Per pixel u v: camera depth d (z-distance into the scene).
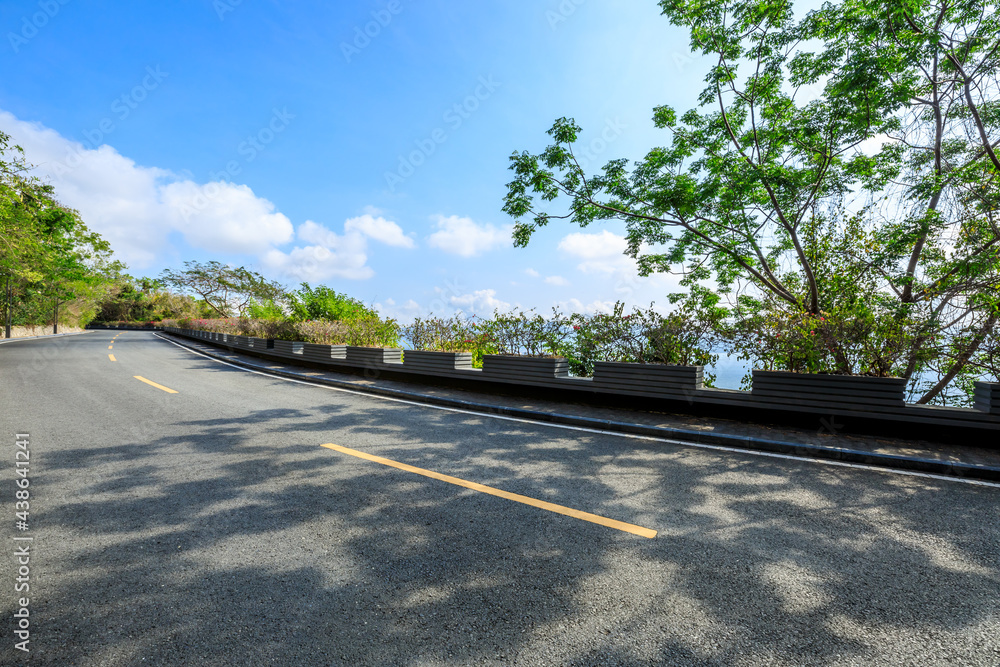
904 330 6.24
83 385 9.55
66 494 3.78
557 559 2.86
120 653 1.98
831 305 8.22
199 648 2.02
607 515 3.54
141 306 71.31
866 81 7.64
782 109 9.20
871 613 2.34
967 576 2.71
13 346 22.05
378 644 2.07
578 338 8.85
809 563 2.84
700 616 2.29
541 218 10.39
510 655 2.00
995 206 6.71
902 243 7.46
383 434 6.00
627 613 2.31
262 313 27.09
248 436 5.73
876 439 5.53
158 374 11.69
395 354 11.00
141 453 4.94
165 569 2.66
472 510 3.60
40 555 2.79
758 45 8.81
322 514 3.48
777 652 2.04
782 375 6.26
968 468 4.56
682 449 5.46
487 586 2.54
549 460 4.97
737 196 9.22
